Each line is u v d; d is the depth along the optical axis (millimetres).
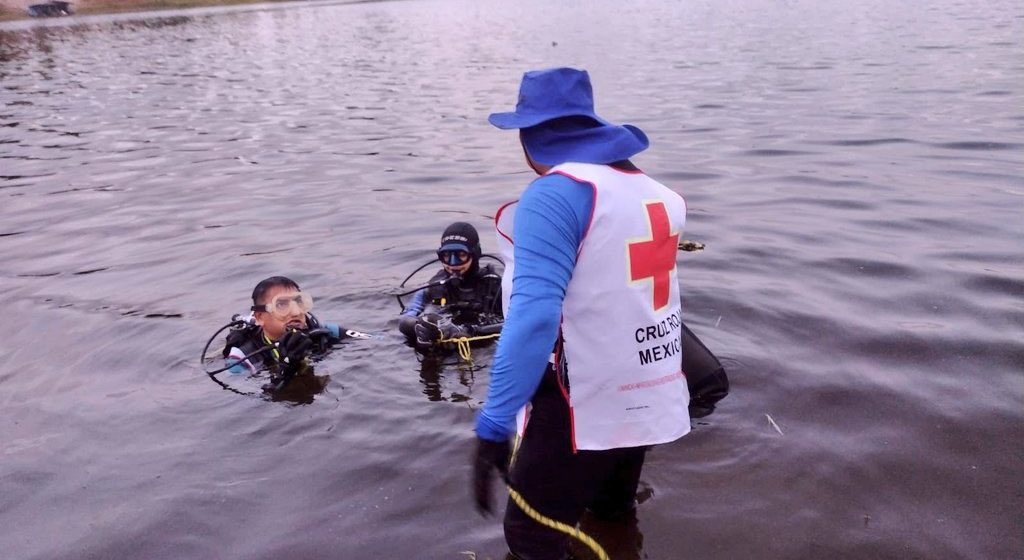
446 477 3684
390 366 4996
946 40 21109
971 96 13219
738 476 3598
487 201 8883
